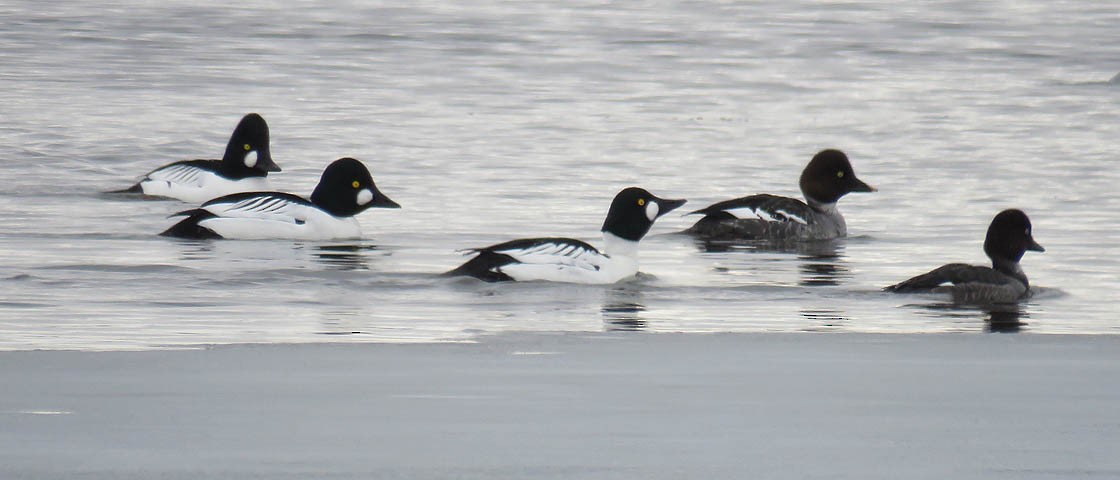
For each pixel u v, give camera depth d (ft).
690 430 30.07
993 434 29.99
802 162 91.35
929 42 167.22
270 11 192.95
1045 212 72.59
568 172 85.76
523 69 141.18
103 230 65.87
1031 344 40.16
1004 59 153.38
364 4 202.18
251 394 32.71
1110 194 77.92
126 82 127.54
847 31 176.65
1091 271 57.41
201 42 159.53
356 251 61.52
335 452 28.14
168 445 28.50
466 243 63.98
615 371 35.70
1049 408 32.19
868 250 63.77
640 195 55.98
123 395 32.48
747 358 37.60
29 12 185.78
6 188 78.74
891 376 35.45
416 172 85.15
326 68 140.05
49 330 43.60
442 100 119.24
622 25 180.45
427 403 32.04
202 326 44.60
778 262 60.13
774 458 28.14
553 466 27.48
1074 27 184.75
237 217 64.18
